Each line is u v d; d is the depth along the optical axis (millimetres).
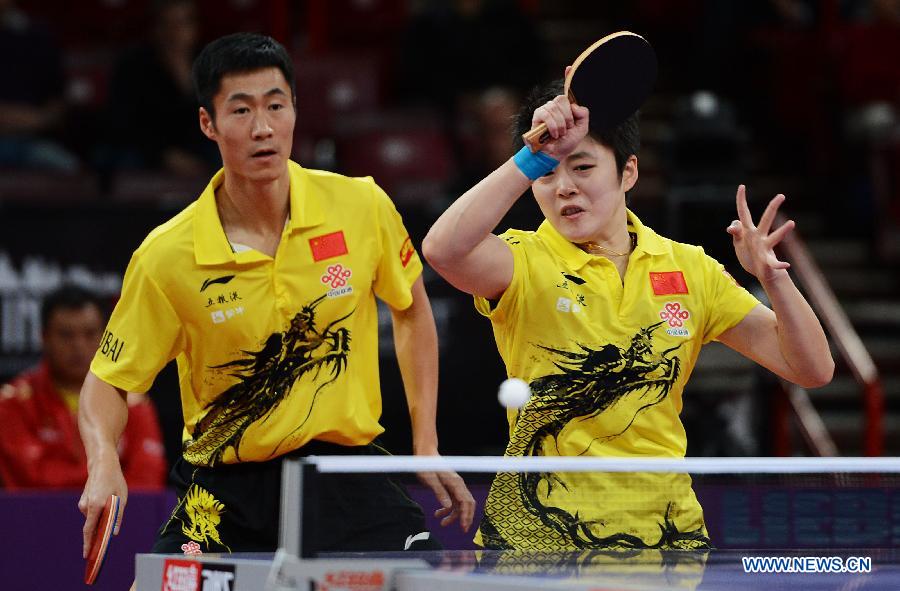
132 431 16422
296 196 9734
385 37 31125
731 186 19516
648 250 9289
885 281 28906
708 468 7660
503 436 19422
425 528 8891
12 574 14844
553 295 9031
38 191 22344
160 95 25078
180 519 10203
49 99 26844
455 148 26453
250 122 9320
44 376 16641
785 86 31828
